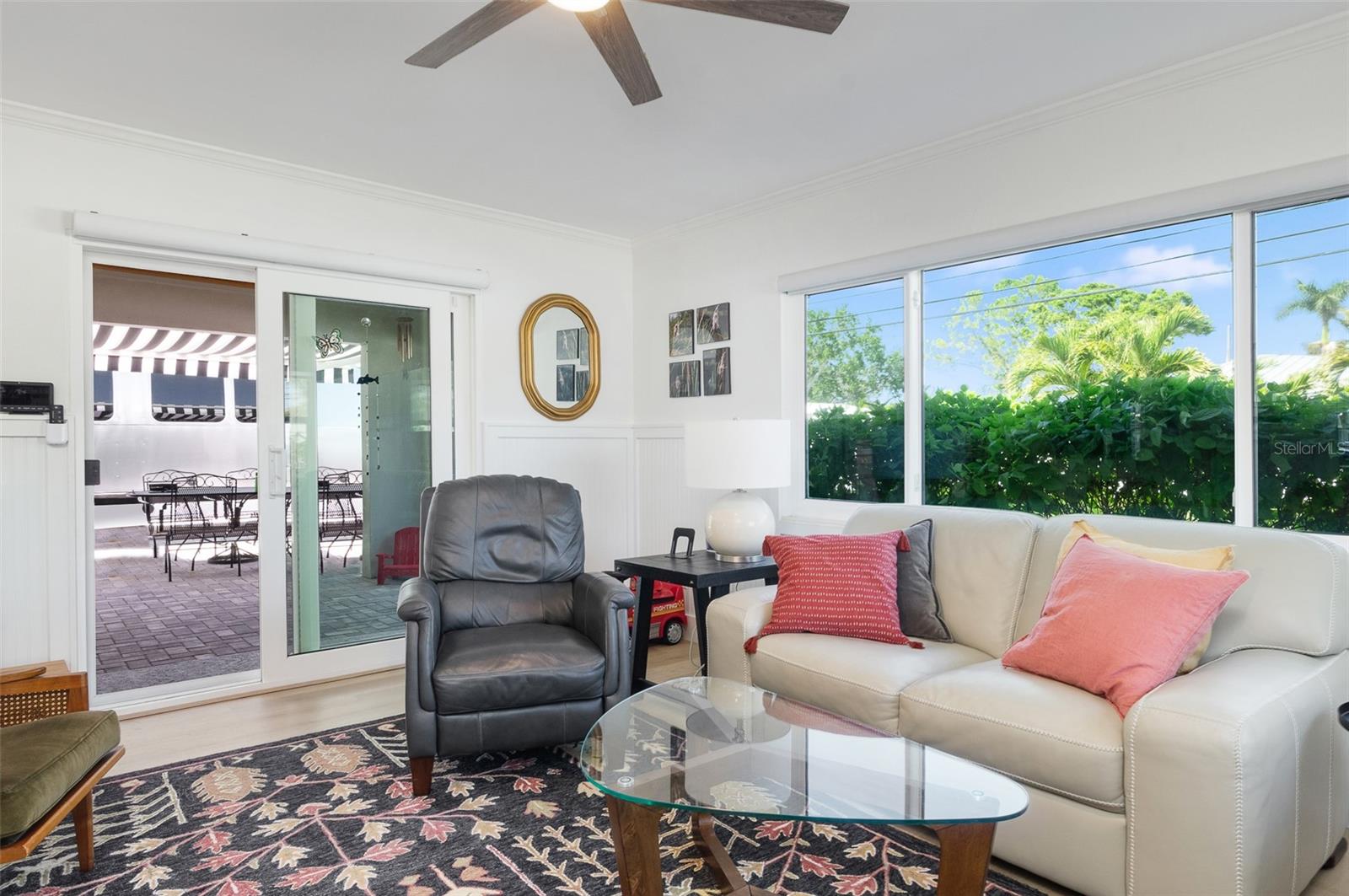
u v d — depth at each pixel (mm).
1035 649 2115
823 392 3943
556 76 2676
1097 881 1752
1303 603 2002
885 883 1934
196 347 9094
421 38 2414
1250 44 2432
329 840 2127
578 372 4645
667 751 1793
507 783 2498
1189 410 2703
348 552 3779
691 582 3004
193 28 2354
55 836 2150
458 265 4156
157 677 3652
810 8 1765
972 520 2773
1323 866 1972
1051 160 2941
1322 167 2281
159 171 3246
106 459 8984
